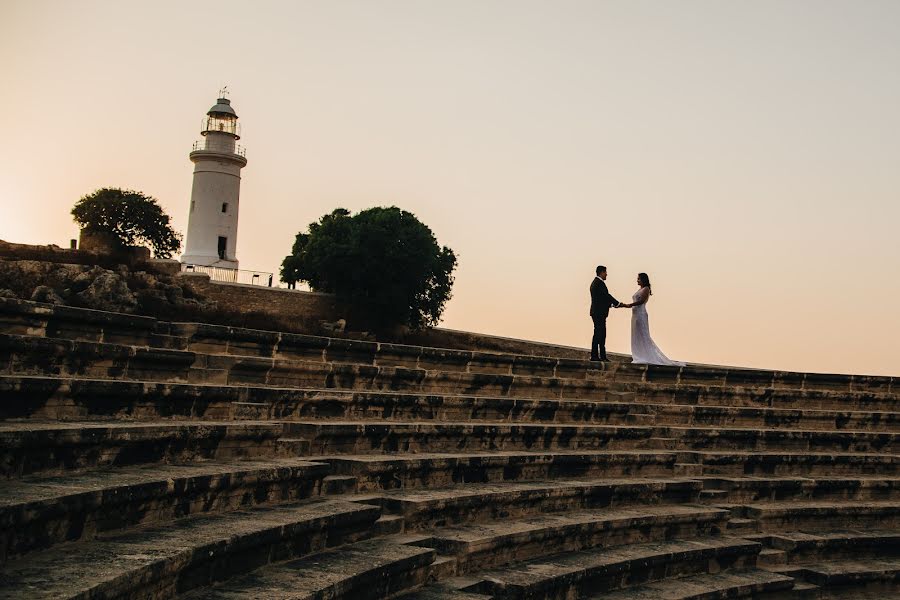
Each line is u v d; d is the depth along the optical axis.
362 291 69.69
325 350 17.19
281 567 9.76
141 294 57.75
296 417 14.40
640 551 14.33
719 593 13.87
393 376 17.12
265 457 12.65
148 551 8.05
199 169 86.56
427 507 12.70
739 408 21.47
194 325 15.09
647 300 23.44
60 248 60.16
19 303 12.40
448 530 12.88
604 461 17.23
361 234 68.00
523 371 20.73
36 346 11.36
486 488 14.42
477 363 19.95
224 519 10.06
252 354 15.92
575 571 12.56
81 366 12.11
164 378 13.59
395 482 13.63
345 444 14.11
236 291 64.06
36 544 7.69
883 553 17.42
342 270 68.44
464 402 17.19
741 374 23.41
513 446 16.92
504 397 19.34
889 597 16.06
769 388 23.41
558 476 16.44
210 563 8.66
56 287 54.81
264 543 9.50
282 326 63.34
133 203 91.25
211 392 12.93
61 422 10.48
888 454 21.67
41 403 10.49
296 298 66.88
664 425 20.41
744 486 18.09
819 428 22.44
